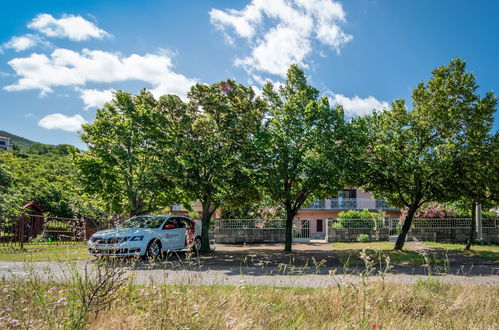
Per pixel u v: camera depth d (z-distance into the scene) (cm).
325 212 3781
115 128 2039
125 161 2011
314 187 1711
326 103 1666
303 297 557
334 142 1636
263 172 1711
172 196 2203
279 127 1725
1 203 1484
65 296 467
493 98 1487
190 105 1706
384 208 3716
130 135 2052
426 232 2461
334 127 1631
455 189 1545
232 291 556
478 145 1503
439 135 1565
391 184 1670
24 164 4512
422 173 1541
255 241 2598
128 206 2167
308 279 830
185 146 1576
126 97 2061
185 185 1579
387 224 2556
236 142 1619
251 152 1633
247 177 1638
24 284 567
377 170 1638
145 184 1764
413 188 1656
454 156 1505
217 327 386
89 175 2039
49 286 544
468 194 1542
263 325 417
